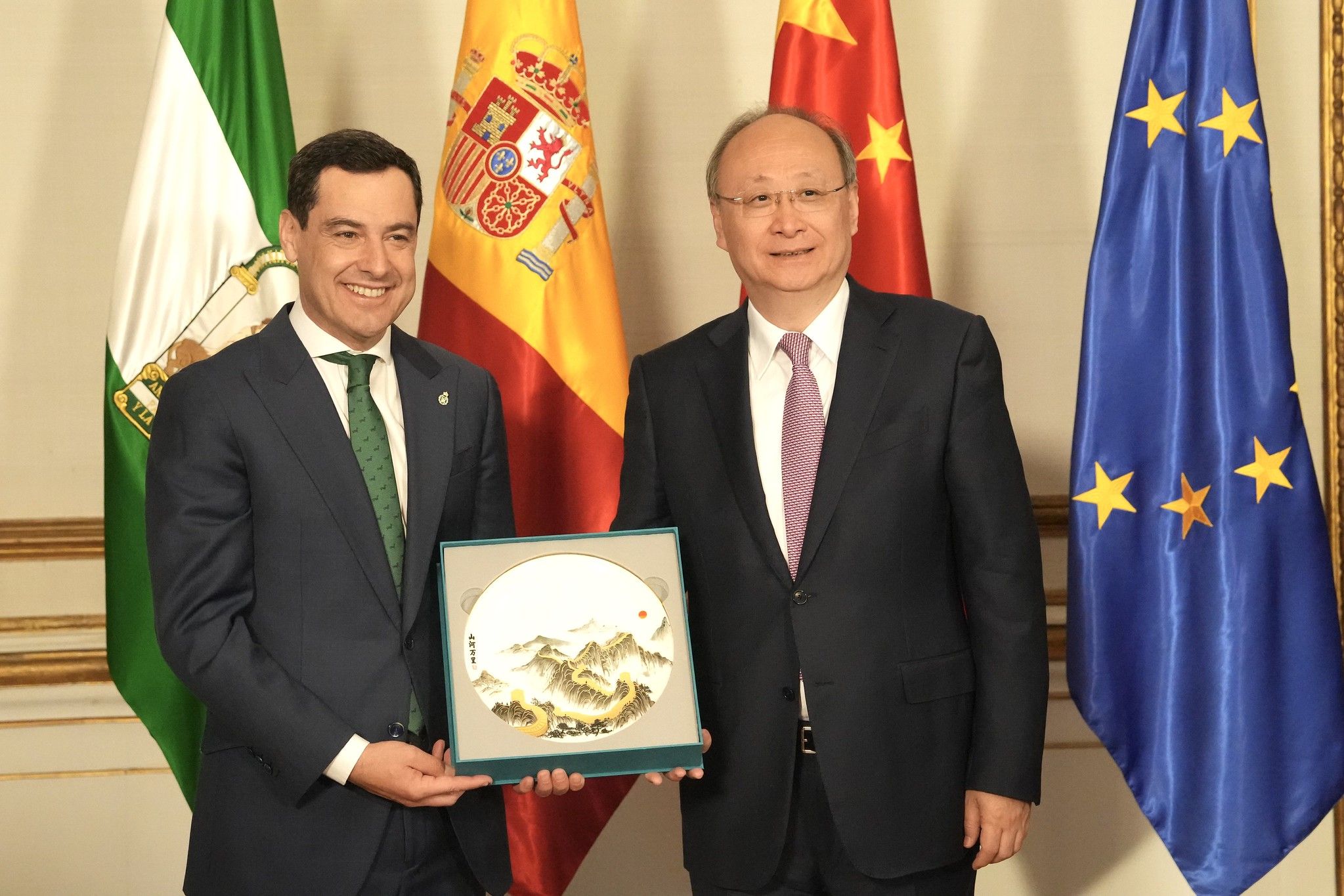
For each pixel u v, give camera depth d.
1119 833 3.06
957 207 3.10
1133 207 2.41
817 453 1.91
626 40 3.08
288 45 3.02
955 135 3.09
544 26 2.56
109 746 2.97
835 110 2.62
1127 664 2.38
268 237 2.54
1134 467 2.39
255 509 1.80
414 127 3.04
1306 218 3.05
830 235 1.92
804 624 1.84
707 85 3.09
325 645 1.77
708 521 1.93
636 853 3.07
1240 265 2.37
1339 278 3.02
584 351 2.55
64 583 3.00
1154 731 2.36
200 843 1.82
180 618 1.75
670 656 1.84
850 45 2.62
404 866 1.80
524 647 1.81
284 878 1.75
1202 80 2.39
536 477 2.53
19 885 2.96
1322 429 3.05
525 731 1.77
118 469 2.50
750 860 1.86
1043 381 3.10
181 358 2.51
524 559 1.86
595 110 3.08
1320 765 2.33
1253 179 2.37
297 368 1.84
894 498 1.86
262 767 1.79
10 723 2.95
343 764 1.72
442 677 1.87
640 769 1.79
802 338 1.95
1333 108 3.01
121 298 2.51
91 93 2.98
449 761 1.83
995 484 1.87
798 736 1.87
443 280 2.56
